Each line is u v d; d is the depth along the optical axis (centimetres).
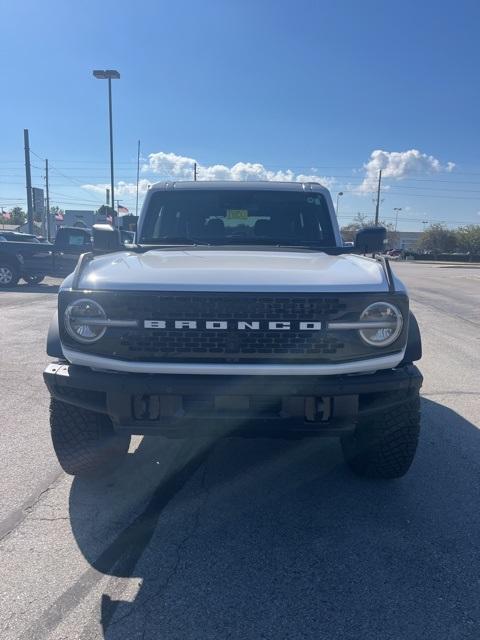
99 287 335
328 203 545
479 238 9706
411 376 347
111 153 2528
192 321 327
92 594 290
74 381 341
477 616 276
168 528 355
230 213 544
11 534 346
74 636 260
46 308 1302
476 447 489
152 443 496
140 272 348
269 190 545
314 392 328
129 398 337
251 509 380
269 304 326
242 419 332
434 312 1362
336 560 321
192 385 326
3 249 1831
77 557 323
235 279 335
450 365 794
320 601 286
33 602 283
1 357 799
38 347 868
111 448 394
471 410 591
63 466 400
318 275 349
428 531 353
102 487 410
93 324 333
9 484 411
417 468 446
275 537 346
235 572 310
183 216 546
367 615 276
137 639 259
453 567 315
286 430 339
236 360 328
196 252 446
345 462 454
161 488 410
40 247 1875
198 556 325
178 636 261
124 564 316
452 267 4169
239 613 277
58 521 362
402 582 302
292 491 406
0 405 588
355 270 367
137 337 330
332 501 391
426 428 536
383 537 346
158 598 288
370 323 333
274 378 329
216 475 433
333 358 332
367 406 356
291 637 261
